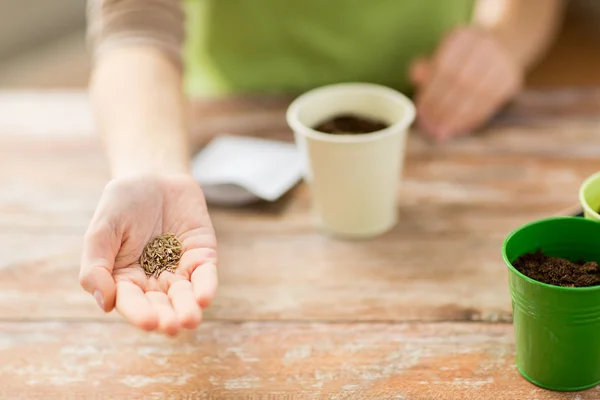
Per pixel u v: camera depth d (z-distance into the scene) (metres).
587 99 1.26
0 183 1.14
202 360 0.91
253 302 0.96
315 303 0.96
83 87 2.07
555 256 0.89
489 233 1.03
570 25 2.12
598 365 0.86
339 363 0.90
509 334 0.92
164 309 0.84
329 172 1.00
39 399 0.88
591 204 0.92
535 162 1.14
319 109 1.08
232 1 1.33
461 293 0.96
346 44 1.34
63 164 1.17
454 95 1.19
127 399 0.88
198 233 0.90
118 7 1.13
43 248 1.04
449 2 1.34
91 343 0.93
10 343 0.93
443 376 0.88
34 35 2.37
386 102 1.06
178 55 1.14
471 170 1.13
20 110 1.30
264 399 0.87
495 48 1.20
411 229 1.05
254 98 1.30
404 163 1.15
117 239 0.88
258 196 1.08
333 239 1.04
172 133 1.01
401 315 0.94
